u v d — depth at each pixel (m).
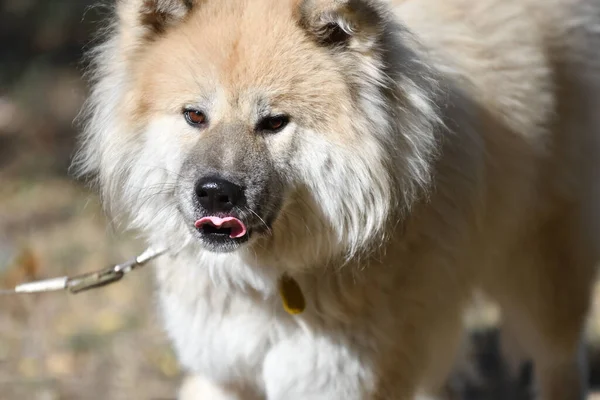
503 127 6.52
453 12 6.64
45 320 9.47
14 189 12.75
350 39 5.32
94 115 5.73
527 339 7.58
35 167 13.35
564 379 7.56
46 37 16.72
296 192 5.39
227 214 5.09
